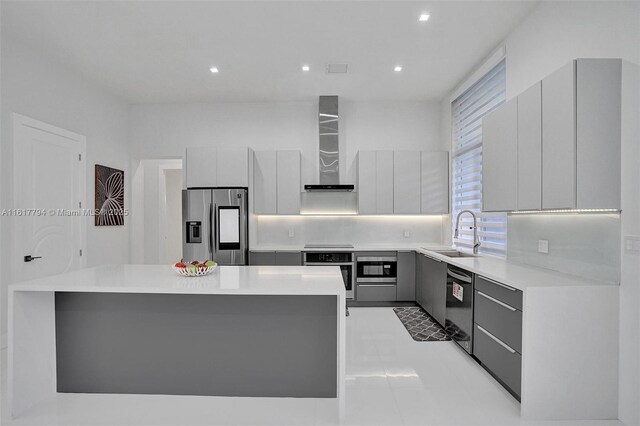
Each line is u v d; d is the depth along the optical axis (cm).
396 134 539
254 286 213
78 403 232
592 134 206
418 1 287
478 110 421
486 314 271
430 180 506
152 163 639
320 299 240
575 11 250
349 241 540
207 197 471
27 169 353
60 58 385
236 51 371
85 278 236
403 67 412
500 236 362
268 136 540
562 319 212
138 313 245
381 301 482
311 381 241
